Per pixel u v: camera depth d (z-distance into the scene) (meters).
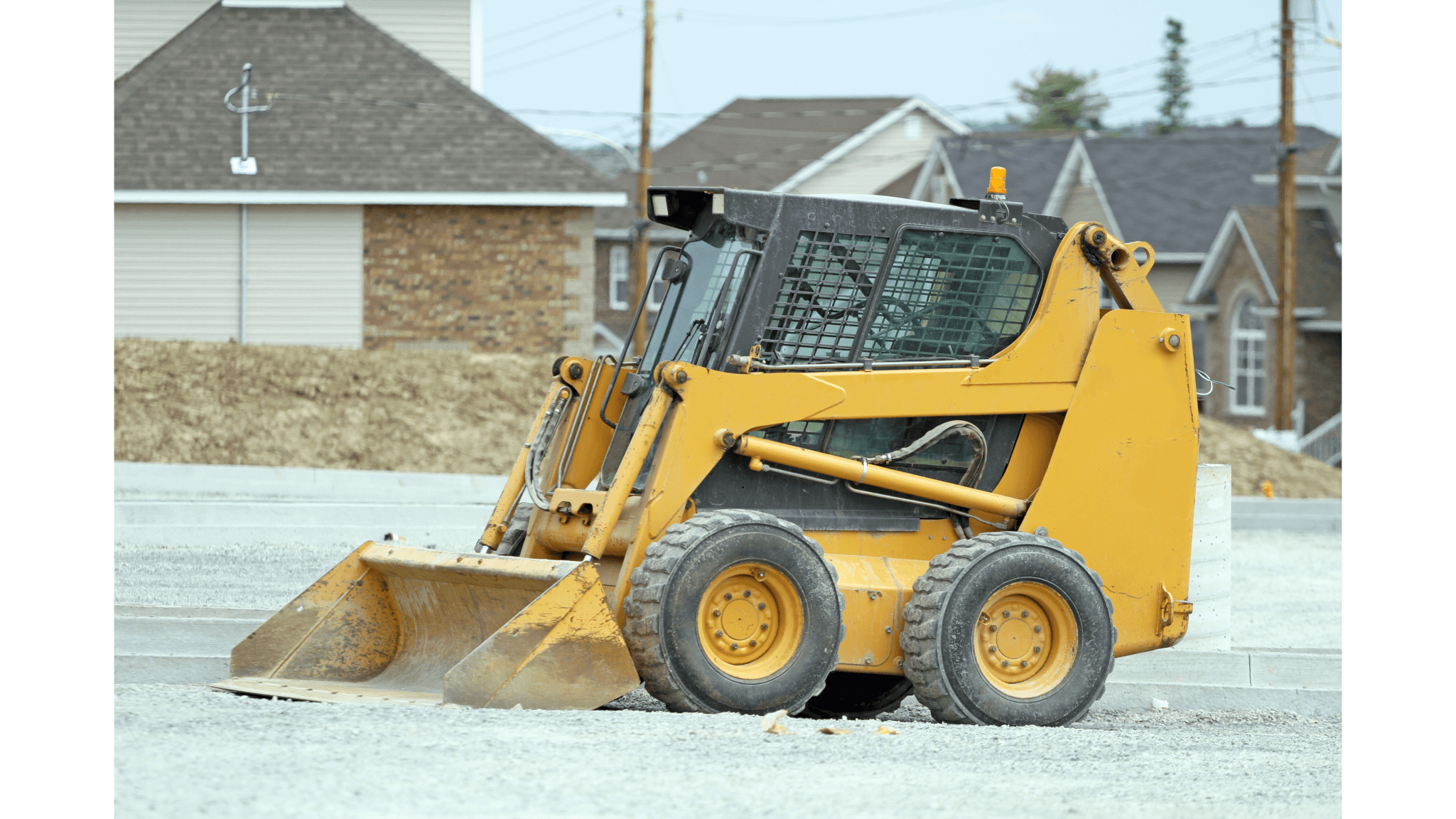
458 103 107.44
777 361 26.95
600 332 160.00
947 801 18.80
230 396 87.69
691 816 17.48
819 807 18.19
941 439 27.84
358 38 109.56
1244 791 20.14
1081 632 27.22
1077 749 23.17
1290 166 118.12
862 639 26.50
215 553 49.41
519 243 104.19
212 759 19.53
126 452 82.00
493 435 90.25
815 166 180.38
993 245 28.61
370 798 17.78
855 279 27.52
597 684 23.89
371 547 29.39
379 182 101.94
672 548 24.58
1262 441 108.19
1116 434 28.61
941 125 187.00
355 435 87.25
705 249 28.53
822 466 26.64
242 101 104.19
